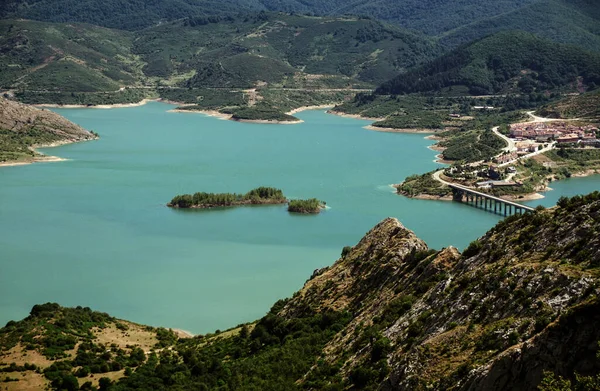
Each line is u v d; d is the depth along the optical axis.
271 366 118.69
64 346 149.75
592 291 74.06
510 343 75.69
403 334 95.50
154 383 132.25
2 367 138.62
